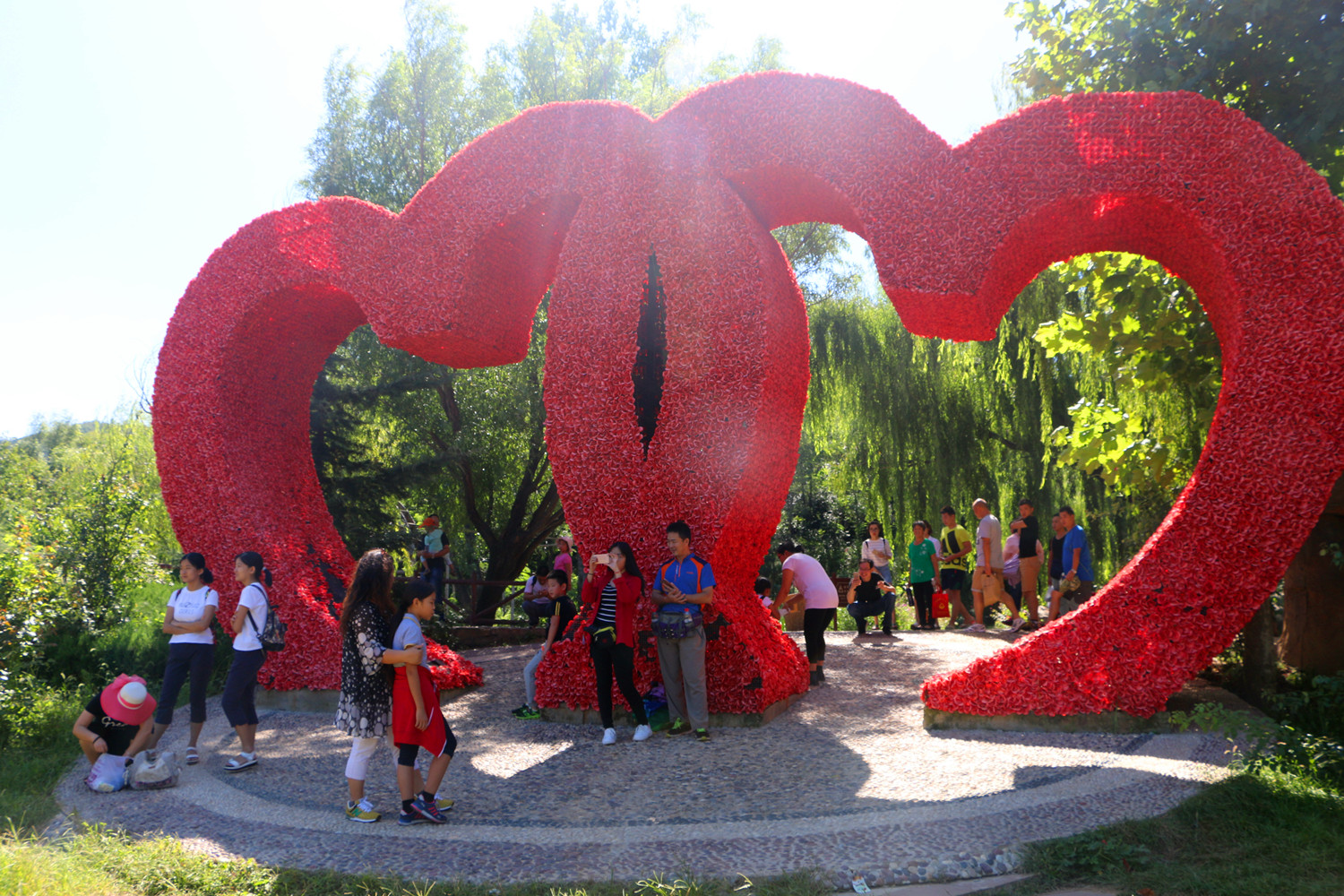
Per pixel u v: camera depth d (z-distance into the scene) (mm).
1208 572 6176
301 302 9141
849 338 17453
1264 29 7344
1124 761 5512
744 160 7391
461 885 4047
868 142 7027
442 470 14172
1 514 13969
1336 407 5906
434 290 8148
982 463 17156
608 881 4055
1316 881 3771
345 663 5137
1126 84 8039
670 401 7441
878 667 9656
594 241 7758
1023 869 4086
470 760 6359
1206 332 8211
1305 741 5309
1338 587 7219
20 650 8336
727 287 7352
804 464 25156
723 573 7426
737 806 5027
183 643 6496
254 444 9203
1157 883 3863
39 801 5582
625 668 6715
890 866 4078
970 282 6648
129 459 13836
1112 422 9492
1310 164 7488
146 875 4211
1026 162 6625
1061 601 11367
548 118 7957
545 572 16406
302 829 4934
